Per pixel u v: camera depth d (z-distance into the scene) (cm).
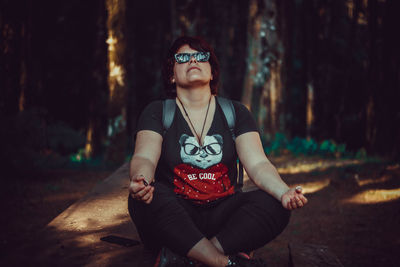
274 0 1509
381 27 1492
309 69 1830
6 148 916
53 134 1559
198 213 216
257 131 229
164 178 222
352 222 603
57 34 1870
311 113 1806
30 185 824
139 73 2147
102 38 1734
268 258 461
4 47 1343
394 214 630
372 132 1498
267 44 1515
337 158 1302
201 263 187
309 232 560
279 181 204
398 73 1452
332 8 1914
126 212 281
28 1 1399
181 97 228
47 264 196
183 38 236
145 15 2156
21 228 542
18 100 1376
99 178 953
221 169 220
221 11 1956
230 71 2112
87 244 225
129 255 212
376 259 460
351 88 1934
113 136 1192
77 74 1930
